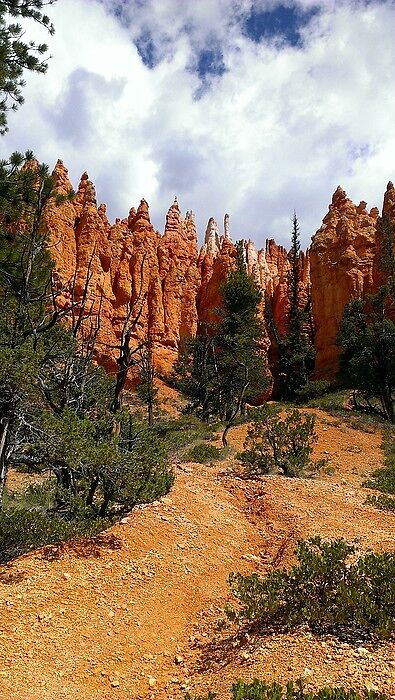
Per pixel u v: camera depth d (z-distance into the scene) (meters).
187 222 71.12
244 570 8.62
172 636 6.62
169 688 5.44
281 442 14.52
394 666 4.79
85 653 5.96
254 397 34.19
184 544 9.02
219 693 4.88
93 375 13.01
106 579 7.60
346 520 10.02
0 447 8.80
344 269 50.16
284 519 10.35
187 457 17.47
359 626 5.79
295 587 6.35
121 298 53.72
